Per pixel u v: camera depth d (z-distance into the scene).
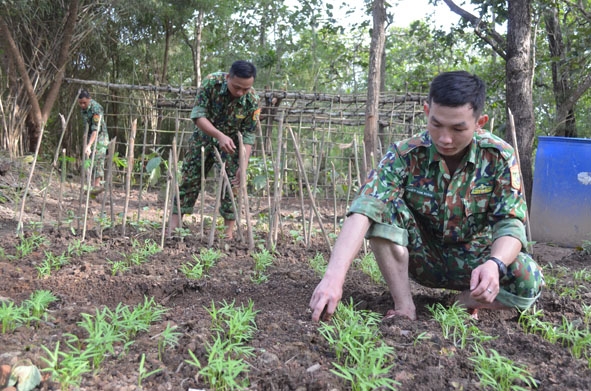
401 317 2.74
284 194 10.60
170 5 12.62
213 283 3.53
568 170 6.46
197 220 6.79
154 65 14.08
